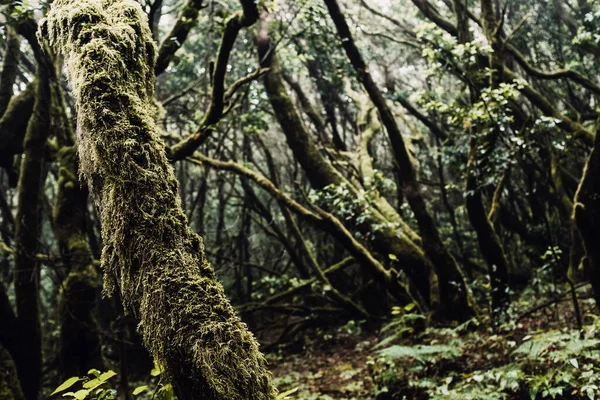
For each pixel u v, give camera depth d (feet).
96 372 7.49
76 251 24.41
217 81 20.51
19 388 19.01
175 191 5.88
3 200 39.91
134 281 5.36
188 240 5.52
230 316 5.07
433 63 28.43
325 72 41.68
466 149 34.32
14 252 23.03
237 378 4.69
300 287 39.11
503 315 23.85
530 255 41.60
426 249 27.55
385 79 45.21
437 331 22.99
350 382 23.72
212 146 45.44
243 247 54.39
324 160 33.83
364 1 41.34
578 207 18.67
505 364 18.79
